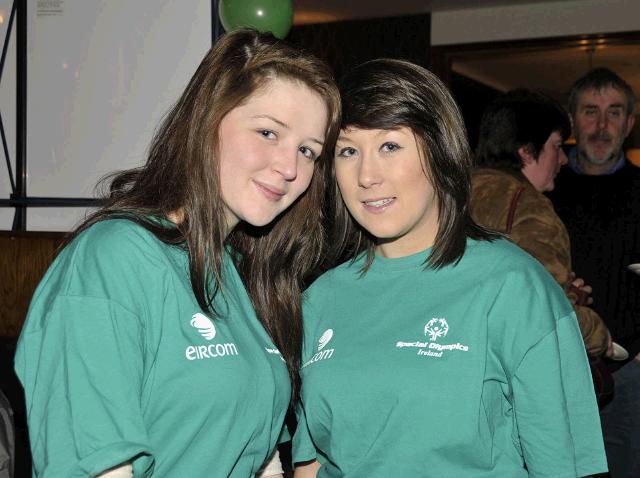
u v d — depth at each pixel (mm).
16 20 3090
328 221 1803
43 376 1341
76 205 3078
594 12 6219
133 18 2996
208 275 1520
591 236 3793
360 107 1541
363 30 6879
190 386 1420
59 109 3076
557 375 1483
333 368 1598
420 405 1496
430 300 1586
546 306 1509
